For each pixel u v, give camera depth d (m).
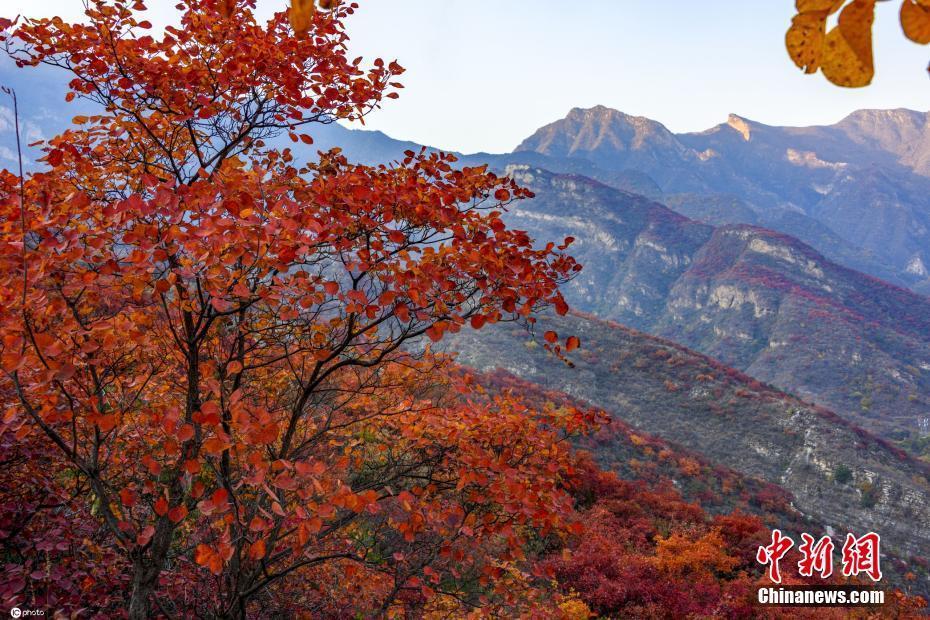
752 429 91.81
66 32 3.23
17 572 3.52
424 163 3.70
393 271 3.19
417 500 3.70
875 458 85.06
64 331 2.79
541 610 5.20
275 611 5.11
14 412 2.88
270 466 3.01
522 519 3.88
